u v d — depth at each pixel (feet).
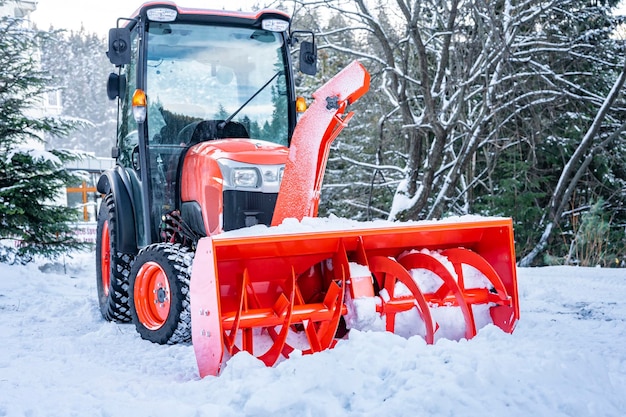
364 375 10.87
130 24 18.60
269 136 18.72
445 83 42.63
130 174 19.13
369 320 13.47
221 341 12.07
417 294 13.55
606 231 40.09
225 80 18.44
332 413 9.73
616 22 44.98
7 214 34.96
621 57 45.24
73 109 240.32
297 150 15.69
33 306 22.53
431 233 14.78
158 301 16.33
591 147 46.98
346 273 13.65
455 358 11.18
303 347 13.83
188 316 15.25
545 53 44.47
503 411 9.74
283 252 13.37
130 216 18.60
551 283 25.66
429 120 41.45
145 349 15.42
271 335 13.60
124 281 19.06
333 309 13.28
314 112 15.79
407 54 43.47
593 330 17.30
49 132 36.76
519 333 16.62
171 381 12.64
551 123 44.70
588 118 45.75
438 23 43.75
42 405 10.93
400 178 51.26
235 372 11.41
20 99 35.58
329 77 50.34
